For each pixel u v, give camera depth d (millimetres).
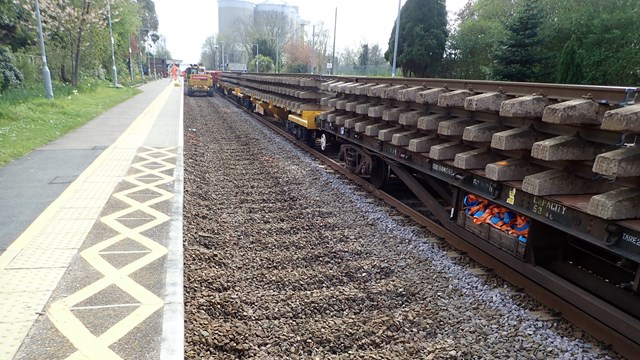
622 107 3152
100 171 8477
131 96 32719
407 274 4992
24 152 9836
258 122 19312
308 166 10469
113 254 4641
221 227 6363
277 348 3521
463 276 4883
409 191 8547
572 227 3680
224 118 20812
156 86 54969
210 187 8594
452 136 5559
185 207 6945
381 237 6094
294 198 7953
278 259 5312
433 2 33375
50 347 3037
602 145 3568
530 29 22500
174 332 3279
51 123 13984
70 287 3896
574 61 19359
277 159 11352
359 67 53844
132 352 3025
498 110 4438
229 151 12562
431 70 34625
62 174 8070
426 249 5625
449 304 4340
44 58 19734
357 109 8047
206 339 3506
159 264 4438
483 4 33031
